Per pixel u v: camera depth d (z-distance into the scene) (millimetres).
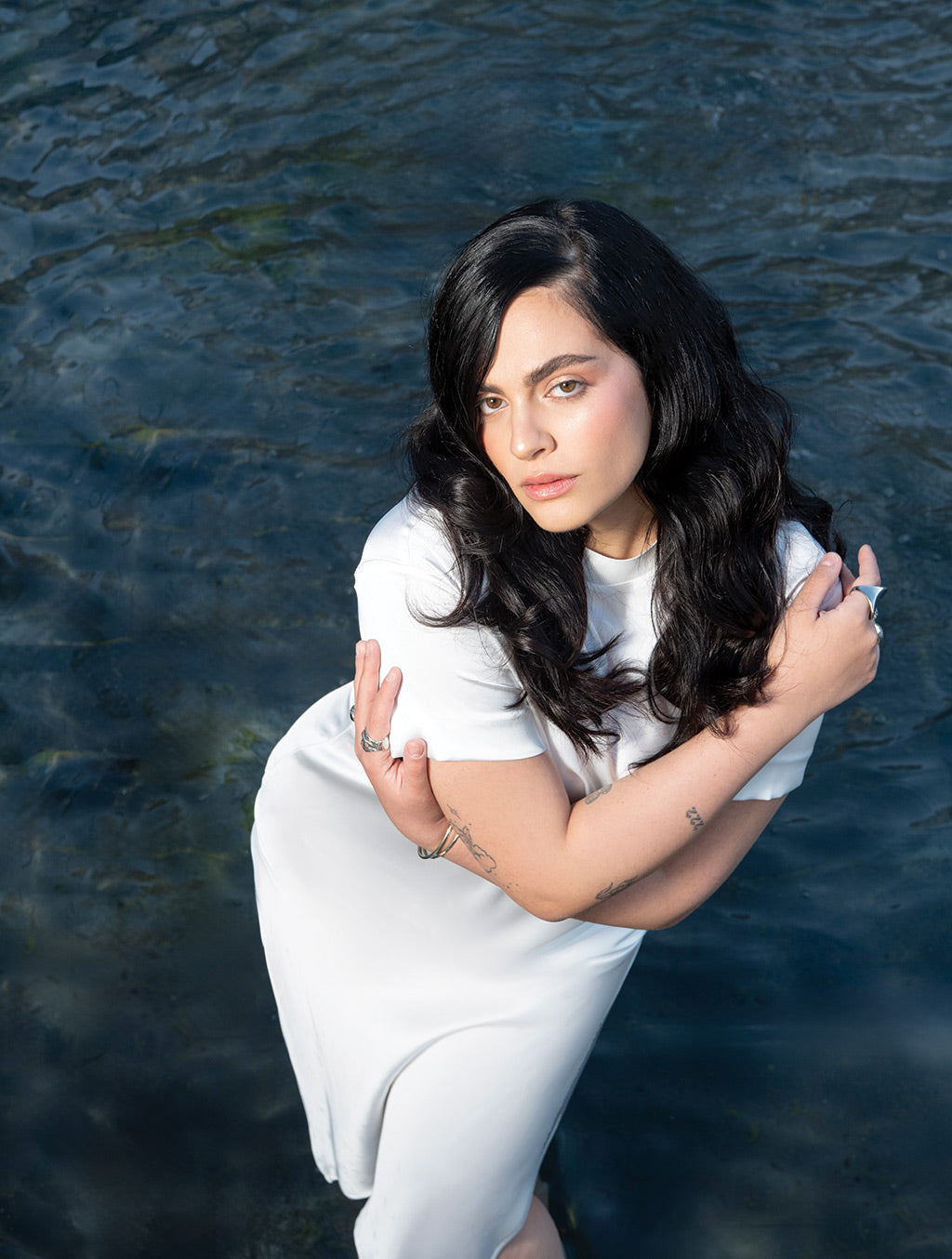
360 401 4207
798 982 2715
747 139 5340
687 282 1548
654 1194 2369
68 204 5145
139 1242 2357
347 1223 2389
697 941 2809
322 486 3936
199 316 4566
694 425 1595
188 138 5484
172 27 6242
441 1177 1998
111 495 3926
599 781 1896
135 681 3412
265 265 4785
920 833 2990
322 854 2082
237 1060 2652
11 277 4785
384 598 1666
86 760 3221
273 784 2172
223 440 4086
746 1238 2297
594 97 5617
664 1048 2611
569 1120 2494
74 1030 2695
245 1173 2467
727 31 6035
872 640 1717
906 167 5164
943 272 4645
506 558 1635
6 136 5535
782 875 2928
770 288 4586
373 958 2033
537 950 2020
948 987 2682
